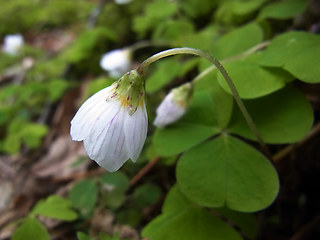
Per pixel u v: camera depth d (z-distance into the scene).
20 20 0.14
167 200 0.05
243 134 0.05
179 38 0.08
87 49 0.10
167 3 0.09
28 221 0.05
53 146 0.08
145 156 0.07
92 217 0.06
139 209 0.06
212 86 0.05
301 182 0.06
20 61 0.12
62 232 0.06
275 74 0.05
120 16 0.11
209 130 0.05
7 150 0.08
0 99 0.09
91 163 0.07
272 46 0.05
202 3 0.10
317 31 0.06
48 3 0.14
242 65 0.05
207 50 0.06
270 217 0.06
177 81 0.08
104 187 0.06
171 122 0.05
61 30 0.13
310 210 0.06
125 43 0.11
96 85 0.08
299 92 0.05
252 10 0.08
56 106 0.09
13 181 0.08
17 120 0.09
